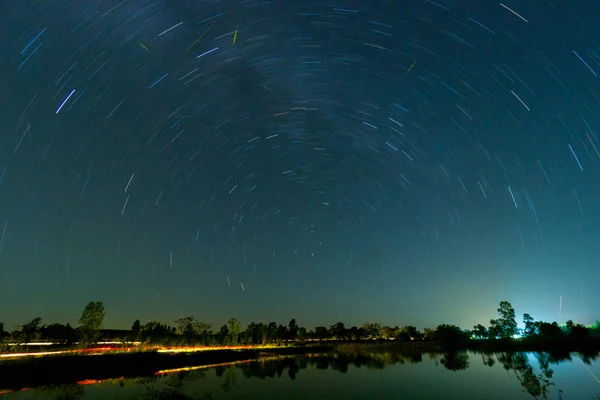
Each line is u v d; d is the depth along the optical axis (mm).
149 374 30859
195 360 41094
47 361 28562
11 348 35625
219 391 24188
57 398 21094
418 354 56562
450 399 21609
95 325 42938
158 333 54562
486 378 29156
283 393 23719
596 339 64000
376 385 26516
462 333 74000
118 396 21938
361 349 69312
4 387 23125
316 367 38344
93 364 30359
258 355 52375
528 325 73750
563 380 27062
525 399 21312
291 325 93688
